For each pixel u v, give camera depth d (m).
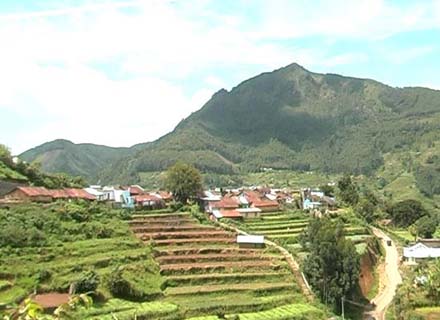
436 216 178.38
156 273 94.75
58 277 82.88
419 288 99.25
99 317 73.94
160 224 120.94
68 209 105.50
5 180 125.69
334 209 164.25
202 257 103.62
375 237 141.38
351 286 95.31
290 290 96.69
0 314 14.61
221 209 146.88
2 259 83.31
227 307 85.19
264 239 121.75
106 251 95.31
